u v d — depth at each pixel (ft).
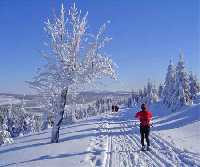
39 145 67.36
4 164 49.88
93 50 70.95
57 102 70.49
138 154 50.57
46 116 72.43
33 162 48.16
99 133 81.97
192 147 55.01
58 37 70.85
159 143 61.16
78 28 70.90
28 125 259.60
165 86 259.80
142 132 54.44
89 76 70.13
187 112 161.89
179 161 43.75
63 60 70.13
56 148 59.67
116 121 128.67
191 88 252.42
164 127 103.65
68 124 129.08
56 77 69.82
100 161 45.34
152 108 277.64
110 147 58.75
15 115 269.85
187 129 89.97
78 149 56.54
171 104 222.28
